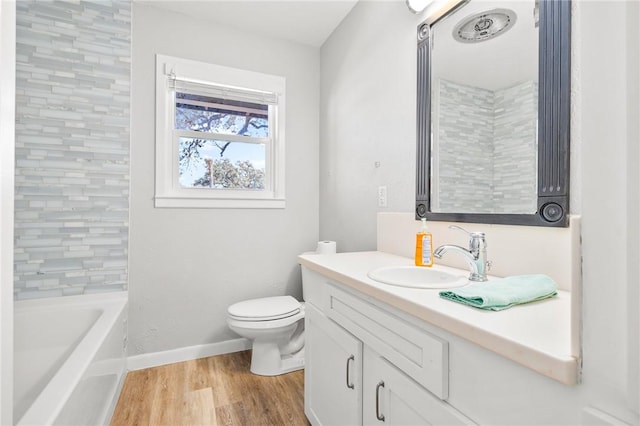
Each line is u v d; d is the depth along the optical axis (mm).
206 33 2332
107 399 1515
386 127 1829
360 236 2096
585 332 474
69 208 1953
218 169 2447
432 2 1476
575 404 489
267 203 2520
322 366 1382
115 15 2053
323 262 1445
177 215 2258
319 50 2717
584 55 462
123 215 2080
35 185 1879
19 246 1854
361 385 1086
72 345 1791
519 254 1079
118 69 2061
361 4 2096
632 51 403
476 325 651
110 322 1608
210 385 1923
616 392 433
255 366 2068
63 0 1926
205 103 2398
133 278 2139
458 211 1319
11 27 645
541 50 1005
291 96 2619
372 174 1965
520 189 1080
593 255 462
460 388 701
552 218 974
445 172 1388
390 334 921
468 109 1278
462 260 1280
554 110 970
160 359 2191
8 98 633
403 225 1642
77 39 1961
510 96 1116
